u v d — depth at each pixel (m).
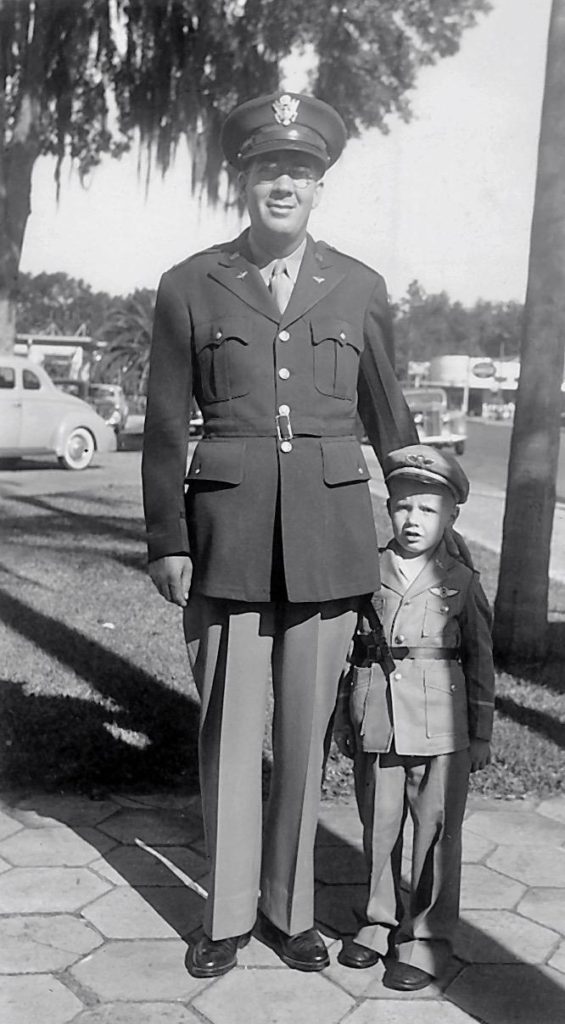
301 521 2.10
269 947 2.35
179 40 7.11
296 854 2.26
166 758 3.36
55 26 7.40
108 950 2.32
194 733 3.55
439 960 2.21
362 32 5.72
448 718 2.16
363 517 2.20
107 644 4.59
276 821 2.29
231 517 2.12
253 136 2.06
